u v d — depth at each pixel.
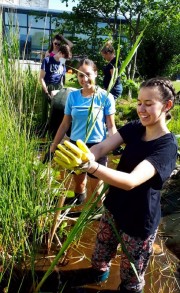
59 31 8.09
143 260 2.07
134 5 8.12
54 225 2.58
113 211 2.06
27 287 2.28
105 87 5.22
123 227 2.00
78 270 2.51
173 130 5.18
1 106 2.67
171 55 9.63
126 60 1.77
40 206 2.64
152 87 1.75
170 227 3.17
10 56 2.94
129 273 2.11
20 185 2.44
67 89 4.10
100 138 2.94
